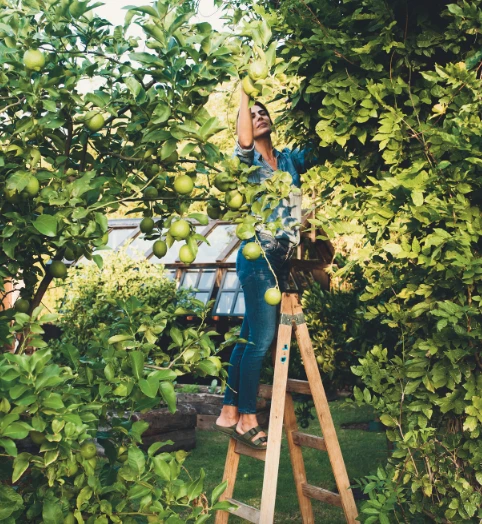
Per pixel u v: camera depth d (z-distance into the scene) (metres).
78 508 2.04
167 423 6.48
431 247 2.53
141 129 2.40
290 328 3.40
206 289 9.97
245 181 2.47
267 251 3.33
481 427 2.51
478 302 2.51
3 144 2.26
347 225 2.76
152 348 2.29
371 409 8.31
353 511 3.32
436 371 2.52
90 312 8.26
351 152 3.01
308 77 2.91
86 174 2.21
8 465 2.13
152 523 1.99
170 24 2.11
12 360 1.83
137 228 11.56
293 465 3.68
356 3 2.84
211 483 5.36
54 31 2.18
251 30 2.34
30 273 2.65
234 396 3.61
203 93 2.21
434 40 2.69
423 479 2.57
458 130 2.40
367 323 4.98
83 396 2.16
